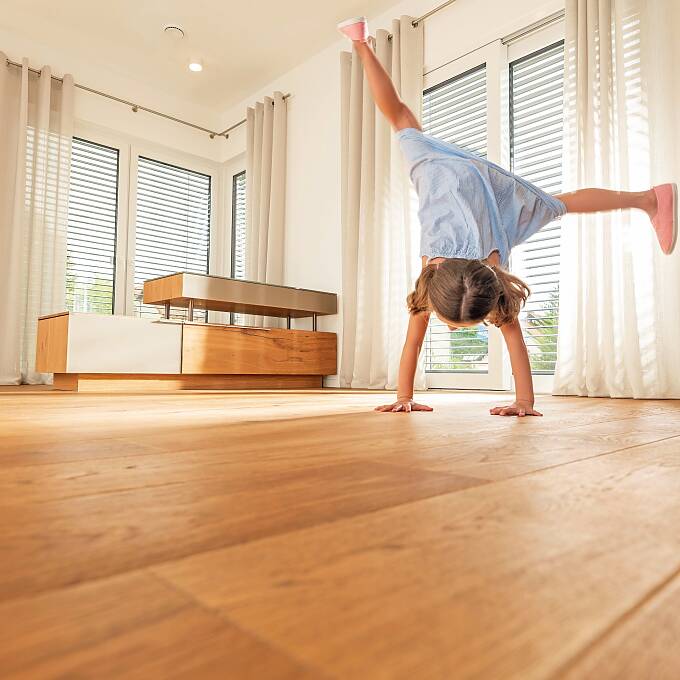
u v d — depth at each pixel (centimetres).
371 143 345
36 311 366
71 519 38
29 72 385
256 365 327
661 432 98
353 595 24
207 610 22
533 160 302
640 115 247
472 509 41
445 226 151
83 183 419
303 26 375
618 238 245
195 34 383
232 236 487
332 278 384
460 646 20
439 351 329
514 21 300
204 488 48
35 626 21
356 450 73
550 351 286
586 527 37
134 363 281
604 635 21
